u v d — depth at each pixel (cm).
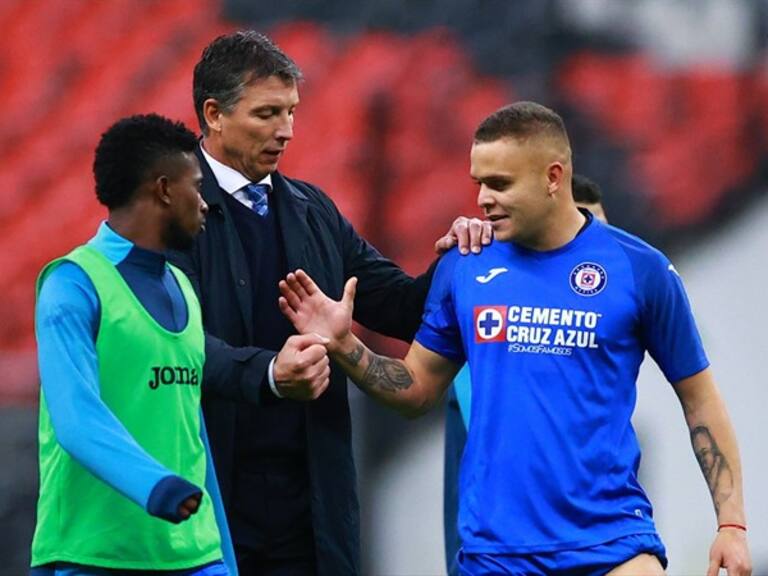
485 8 3484
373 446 2958
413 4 3516
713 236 3250
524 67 3438
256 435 1681
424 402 1700
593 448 1581
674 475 2953
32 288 3488
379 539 2945
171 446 1470
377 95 3484
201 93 1703
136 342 1449
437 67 3478
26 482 3034
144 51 3678
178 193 1488
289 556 1705
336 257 1773
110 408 1441
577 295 1606
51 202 3581
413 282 1802
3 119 3656
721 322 3169
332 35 3547
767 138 3316
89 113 3647
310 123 3484
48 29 3734
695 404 1625
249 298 1694
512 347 1606
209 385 1591
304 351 1549
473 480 1608
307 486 1709
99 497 1439
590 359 1596
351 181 3431
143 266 1483
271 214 1736
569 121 3384
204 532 1502
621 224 3288
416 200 3416
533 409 1588
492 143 1594
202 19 3672
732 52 3381
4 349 3350
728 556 1570
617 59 3412
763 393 3080
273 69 1678
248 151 1689
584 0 3425
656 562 1580
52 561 1446
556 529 1570
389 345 3053
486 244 1661
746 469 3028
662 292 1609
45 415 1466
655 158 3325
